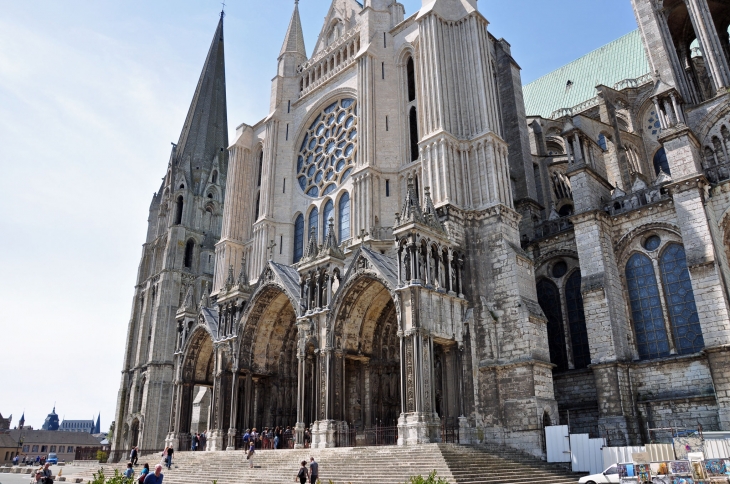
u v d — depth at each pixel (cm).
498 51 5575
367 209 4556
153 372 7975
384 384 3972
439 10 4703
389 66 5091
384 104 4969
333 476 2839
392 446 3027
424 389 3203
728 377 3234
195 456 4184
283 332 4675
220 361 4569
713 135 4316
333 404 3644
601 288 3853
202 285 8825
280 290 4341
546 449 3319
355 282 3753
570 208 5700
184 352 5009
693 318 3666
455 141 4281
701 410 3412
